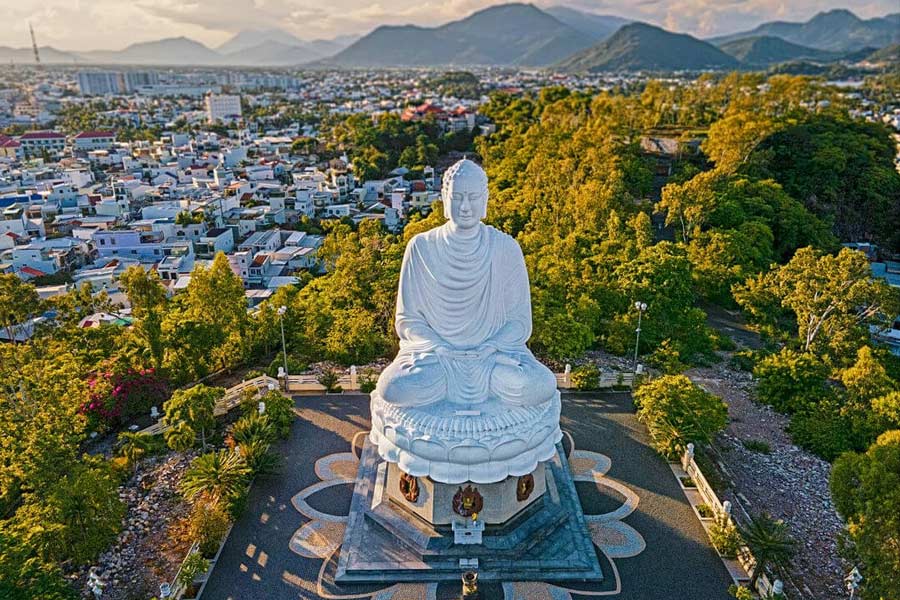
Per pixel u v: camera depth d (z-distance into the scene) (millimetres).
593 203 50750
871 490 17734
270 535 20656
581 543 19922
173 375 30953
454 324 20422
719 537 19953
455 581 18672
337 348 32750
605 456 25000
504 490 19203
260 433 24859
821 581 20578
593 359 34750
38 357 27266
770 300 41125
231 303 33062
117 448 25859
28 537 17891
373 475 23000
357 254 40625
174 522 21734
